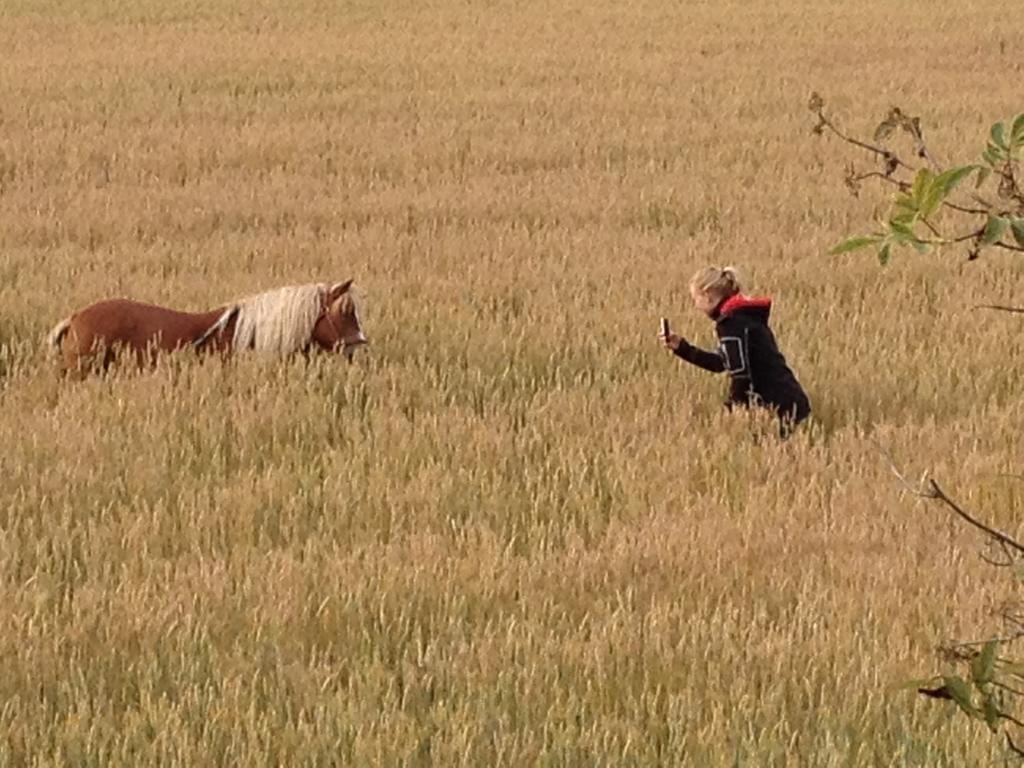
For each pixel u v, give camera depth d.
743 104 25.69
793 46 33.84
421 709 6.00
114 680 6.32
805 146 21.69
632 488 8.73
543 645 6.57
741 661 6.43
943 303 13.20
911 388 10.78
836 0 43.50
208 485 8.82
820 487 8.73
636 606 7.16
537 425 9.88
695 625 6.70
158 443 9.34
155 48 33.75
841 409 10.47
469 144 22.05
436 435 9.50
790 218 17.34
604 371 11.18
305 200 17.97
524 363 11.33
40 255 14.79
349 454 9.27
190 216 17.08
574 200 17.91
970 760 5.48
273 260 14.77
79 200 17.66
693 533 7.94
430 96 26.66
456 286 13.48
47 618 6.85
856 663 6.39
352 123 23.84
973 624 6.71
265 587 7.27
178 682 6.21
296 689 6.15
